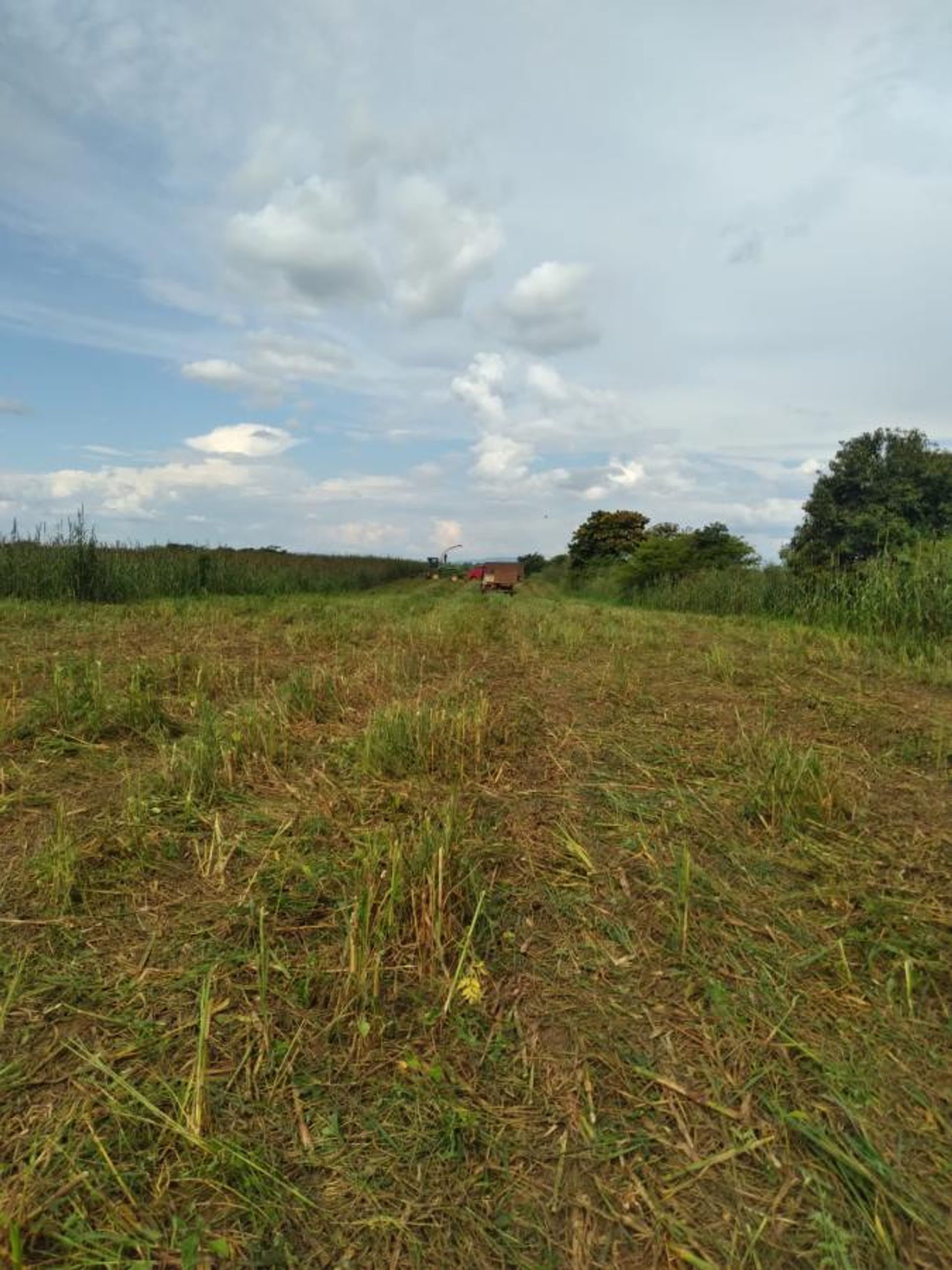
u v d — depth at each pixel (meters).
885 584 9.28
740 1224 1.29
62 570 11.68
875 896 2.34
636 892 2.36
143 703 3.98
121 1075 1.57
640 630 9.23
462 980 1.86
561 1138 1.46
